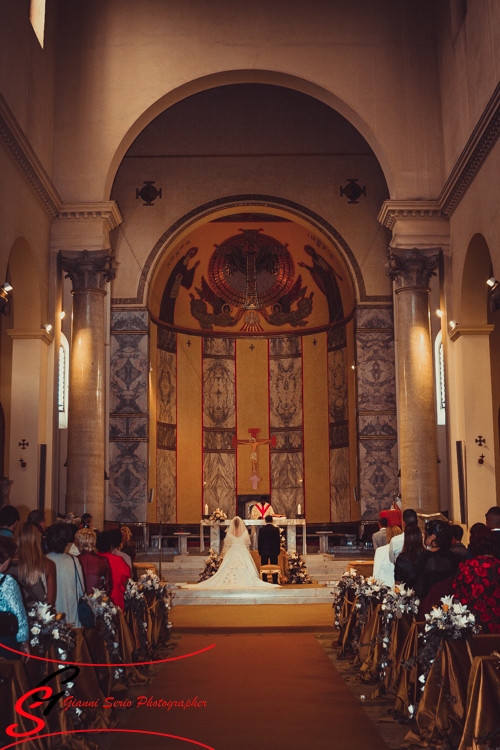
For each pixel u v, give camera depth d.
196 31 15.18
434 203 14.57
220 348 24.30
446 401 14.60
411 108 15.02
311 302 23.91
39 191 13.45
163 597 9.07
